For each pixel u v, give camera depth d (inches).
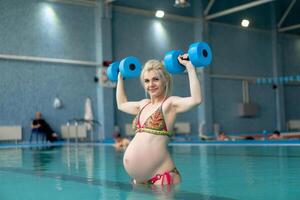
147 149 147.4
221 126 910.4
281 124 1013.2
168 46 849.5
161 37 840.9
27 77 682.2
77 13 733.9
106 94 741.9
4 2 664.4
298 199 122.6
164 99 152.0
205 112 876.0
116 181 170.9
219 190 139.9
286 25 981.8
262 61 1002.7
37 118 675.4
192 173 194.7
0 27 659.4
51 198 132.0
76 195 136.0
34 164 273.0
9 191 149.9
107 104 741.9
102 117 738.8
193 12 852.0
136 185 151.6
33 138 682.8
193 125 875.4
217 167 222.4
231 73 940.6
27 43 681.6
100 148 481.7
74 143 649.6
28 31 683.4
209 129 878.4
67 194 138.7
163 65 150.8
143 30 816.3
